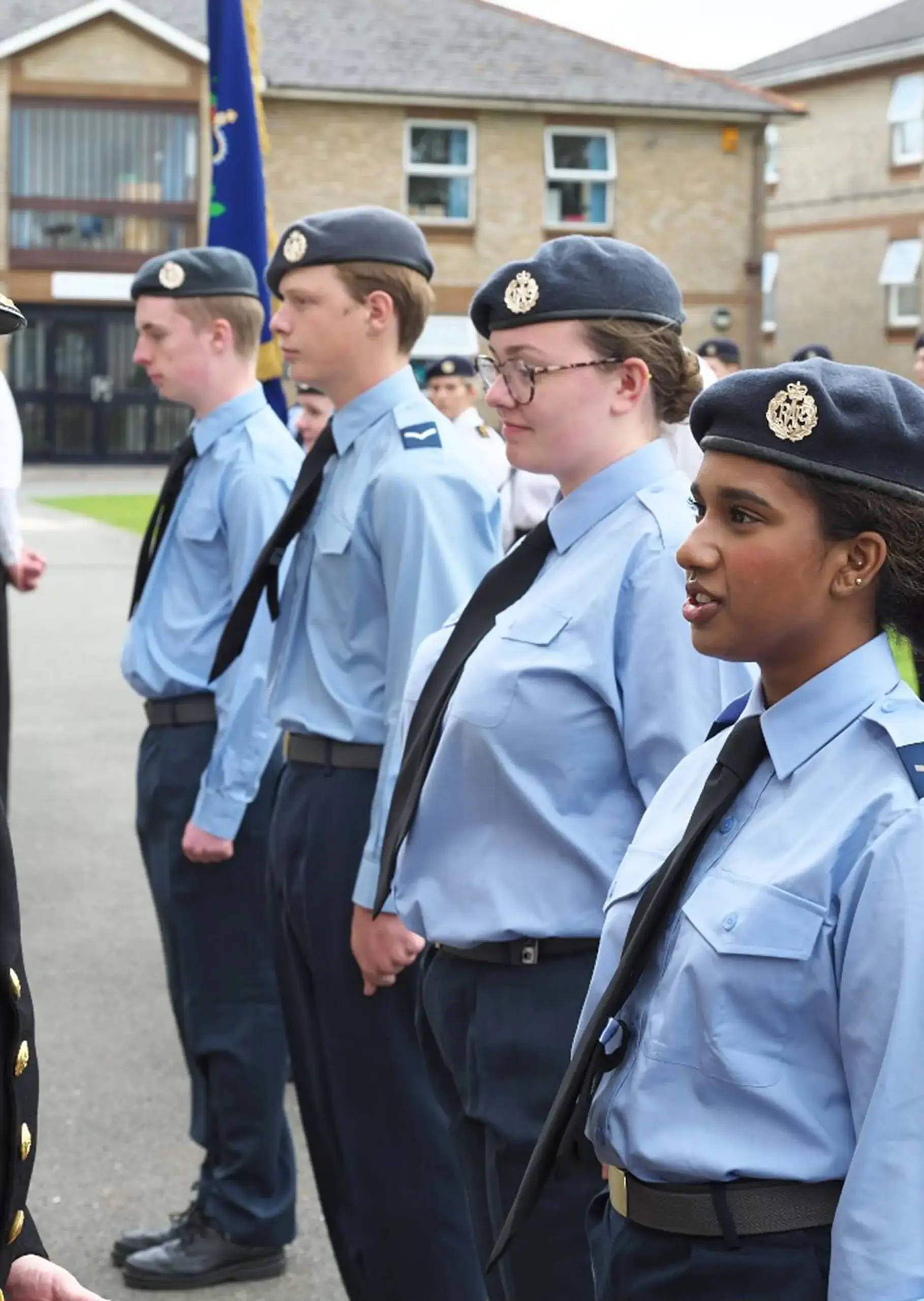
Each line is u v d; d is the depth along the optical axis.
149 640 4.18
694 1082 1.93
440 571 3.27
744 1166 1.89
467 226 34.06
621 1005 2.00
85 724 11.26
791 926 1.86
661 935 2.00
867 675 1.92
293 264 3.46
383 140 33.53
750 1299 1.89
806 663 1.94
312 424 7.39
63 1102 5.12
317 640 3.44
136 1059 5.48
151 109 37.19
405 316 3.46
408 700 3.03
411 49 34.06
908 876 1.80
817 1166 1.87
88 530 24.30
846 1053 1.83
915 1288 1.73
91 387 39.06
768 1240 1.89
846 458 1.86
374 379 3.46
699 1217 1.92
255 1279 4.10
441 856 2.76
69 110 36.84
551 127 34.22
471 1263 3.41
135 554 21.38
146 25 36.66
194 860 4.04
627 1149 1.98
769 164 44.12
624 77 34.56
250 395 4.20
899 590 1.89
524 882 2.68
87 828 8.55
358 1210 3.42
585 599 2.66
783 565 1.88
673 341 2.76
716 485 1.91
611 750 2.65
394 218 3.50
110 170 37.28
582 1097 2.06
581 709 2.64
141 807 4.23
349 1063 3.39
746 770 1.98
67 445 39.22
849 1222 1.77
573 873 2.66
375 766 3.37
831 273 42.72
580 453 2.74
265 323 6.06
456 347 34.19
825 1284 1.88
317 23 34.19
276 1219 4.10
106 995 6.07
